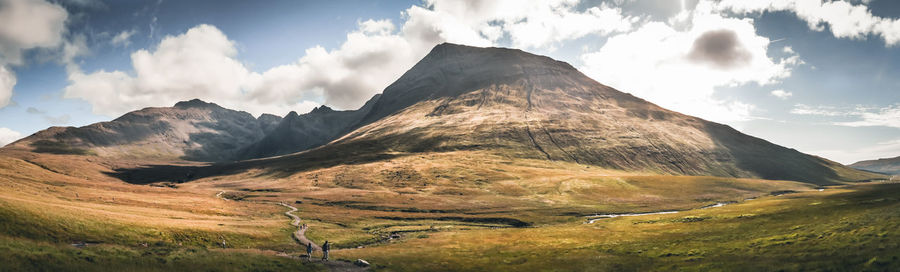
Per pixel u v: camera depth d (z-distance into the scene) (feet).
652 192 630.74
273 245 246.06
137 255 156.46
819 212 251.80
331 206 529.04
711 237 223.51
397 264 188.24
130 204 356.18
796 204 346.74
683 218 331.77
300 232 297.33
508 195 624.59
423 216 453.17
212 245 229.04
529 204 553.64
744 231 229.45
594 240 252.83
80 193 386.32
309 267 171.12
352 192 651.25
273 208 463.83
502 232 315.37
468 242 263.70
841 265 130.72
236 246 235.20
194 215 331.77
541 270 173.99
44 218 200.13
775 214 276.21
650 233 267.80
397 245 255.91
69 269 128.88
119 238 205.26
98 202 345.72
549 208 520.83
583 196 605.73
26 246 143.13
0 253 127.95
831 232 182.60
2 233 171.94
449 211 501.15
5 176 452.35
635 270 163.94
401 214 463.42
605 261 185.06
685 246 205.05
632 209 512.22
